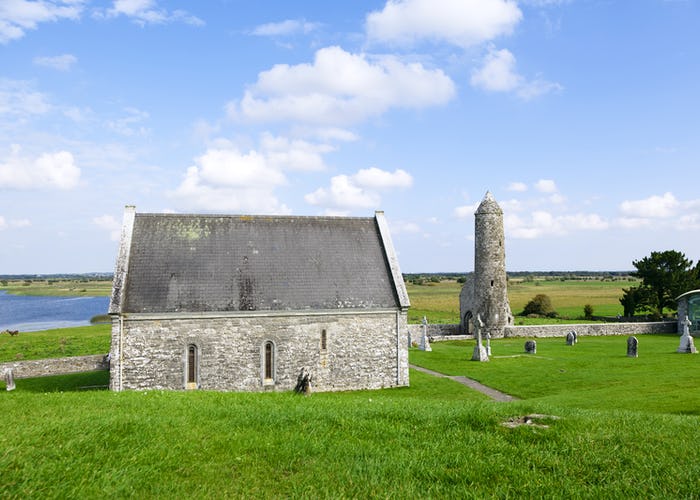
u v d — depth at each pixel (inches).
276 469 414.6
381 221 1512.1
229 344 1221.7
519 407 629.9
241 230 1391.5
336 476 399.5
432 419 554.3
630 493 365.7
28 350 2159.2
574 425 525.3
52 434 470.9
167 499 358.3
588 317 3275.1
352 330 1306.6
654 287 3166.8
